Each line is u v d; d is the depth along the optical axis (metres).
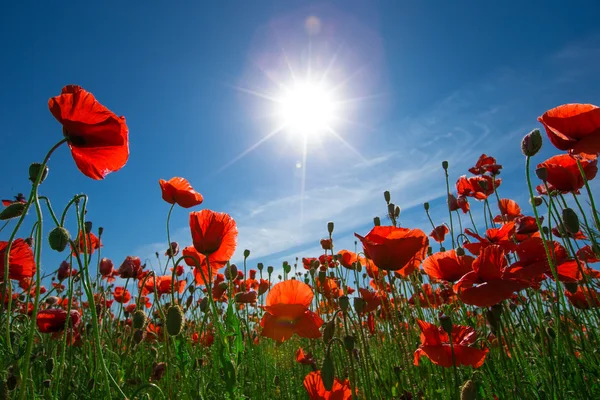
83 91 0.30
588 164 0.44
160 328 0.60
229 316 0.36
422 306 0.62
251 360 0.50
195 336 0.59
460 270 0.41
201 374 0.42
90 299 0.26
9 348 0.30
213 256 0.41
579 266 0.38
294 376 0.60
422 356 0.48
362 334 0.38
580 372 0.36
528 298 0.51
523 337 0.49
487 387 0.41
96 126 0.30
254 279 0.85
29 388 0.37
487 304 0.34
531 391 0.38
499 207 0.64
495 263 0.35
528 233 0.52
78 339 0.53
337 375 0.50
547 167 0.44
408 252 0.35
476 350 0.35
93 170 0.33
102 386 0.42
